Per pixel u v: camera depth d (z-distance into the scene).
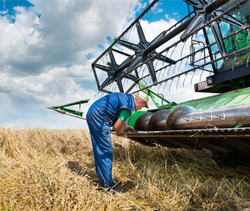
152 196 2.58
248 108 2.61
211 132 2.49
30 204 2.33
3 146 4.54
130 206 2.45
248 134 2.17
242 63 4.43
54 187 2.43
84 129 7.84
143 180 3.14
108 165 2.90
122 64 5.57
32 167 3.00
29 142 5.54
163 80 4.00
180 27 4.19
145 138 4.14
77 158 4.38
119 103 3.02
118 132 3.01
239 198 2.53
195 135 2.67
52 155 4.73
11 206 2.25
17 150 4.55
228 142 2.79
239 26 4.27
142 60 4.78
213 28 4.27
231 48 4.63
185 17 4.81
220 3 3.35
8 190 2.60
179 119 3.29
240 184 2.98
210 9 3.53
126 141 5.62
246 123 2.56
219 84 5.01
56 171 2.89
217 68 4.98
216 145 3.06
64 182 2.49
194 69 3.67
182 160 4.34
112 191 2.76
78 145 5.45
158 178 3.09
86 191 2.52
